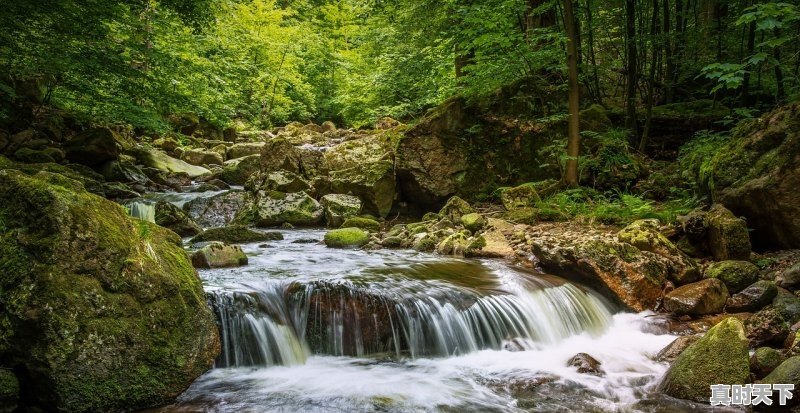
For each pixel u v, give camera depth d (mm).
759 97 11703
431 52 16562
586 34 12656
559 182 10219
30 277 3531
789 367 4059
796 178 6508
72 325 3537
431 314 5320
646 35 11453
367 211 11258
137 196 12125
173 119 20469
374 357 5148
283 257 7359
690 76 13203
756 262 6602
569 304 5988
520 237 7941
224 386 4316
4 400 3354
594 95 13477
